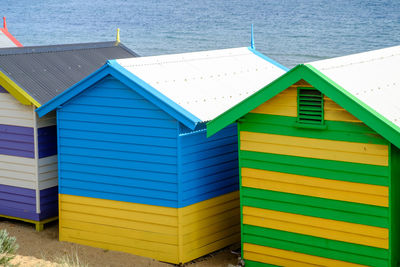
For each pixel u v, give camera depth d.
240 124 8.89
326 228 8.31
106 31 65.25
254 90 10.93
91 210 10.32
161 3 70.25
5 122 11.26
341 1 60.44
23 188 11.29
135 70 9.84
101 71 9.77
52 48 12.61
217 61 11.62
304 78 8.03
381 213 7.81
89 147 10.21
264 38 55.34
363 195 7.95
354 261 8.11
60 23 69.88
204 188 9.79
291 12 60.53
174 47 56.94
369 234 7.94
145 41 59.72
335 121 8.06
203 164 9.73
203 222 9.82
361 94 7.89
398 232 8.14
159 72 10.19
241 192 9.02
